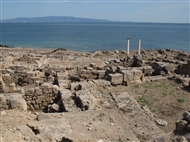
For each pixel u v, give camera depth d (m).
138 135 11.28
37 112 14.87
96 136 10.55
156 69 24.12
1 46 65.56
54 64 33.88
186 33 151.12
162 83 19.97
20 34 131.25
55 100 16.31
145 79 20.77
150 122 12.76
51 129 10.38
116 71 21.69
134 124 12.43
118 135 10.91
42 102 16.14
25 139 8.60
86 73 22.58
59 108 14.67
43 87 15.99
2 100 13.64
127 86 19.19
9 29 190.62
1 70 22.16
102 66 28.64
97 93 16.67
